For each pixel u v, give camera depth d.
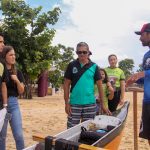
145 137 4.96
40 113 13.58
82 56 5.68
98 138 5.12
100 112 6.83
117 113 6.83
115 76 8.10
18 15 22.11
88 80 5.75
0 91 5.08
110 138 5.11
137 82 5.35
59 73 25.91
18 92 5.52
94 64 5.86
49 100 20.89
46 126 10.46
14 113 5.46
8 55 5.45
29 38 21.84
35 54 21.75
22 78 5.75
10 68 5.48
